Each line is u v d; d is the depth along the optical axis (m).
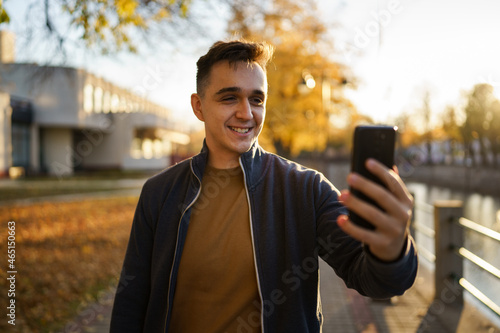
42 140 29.42
